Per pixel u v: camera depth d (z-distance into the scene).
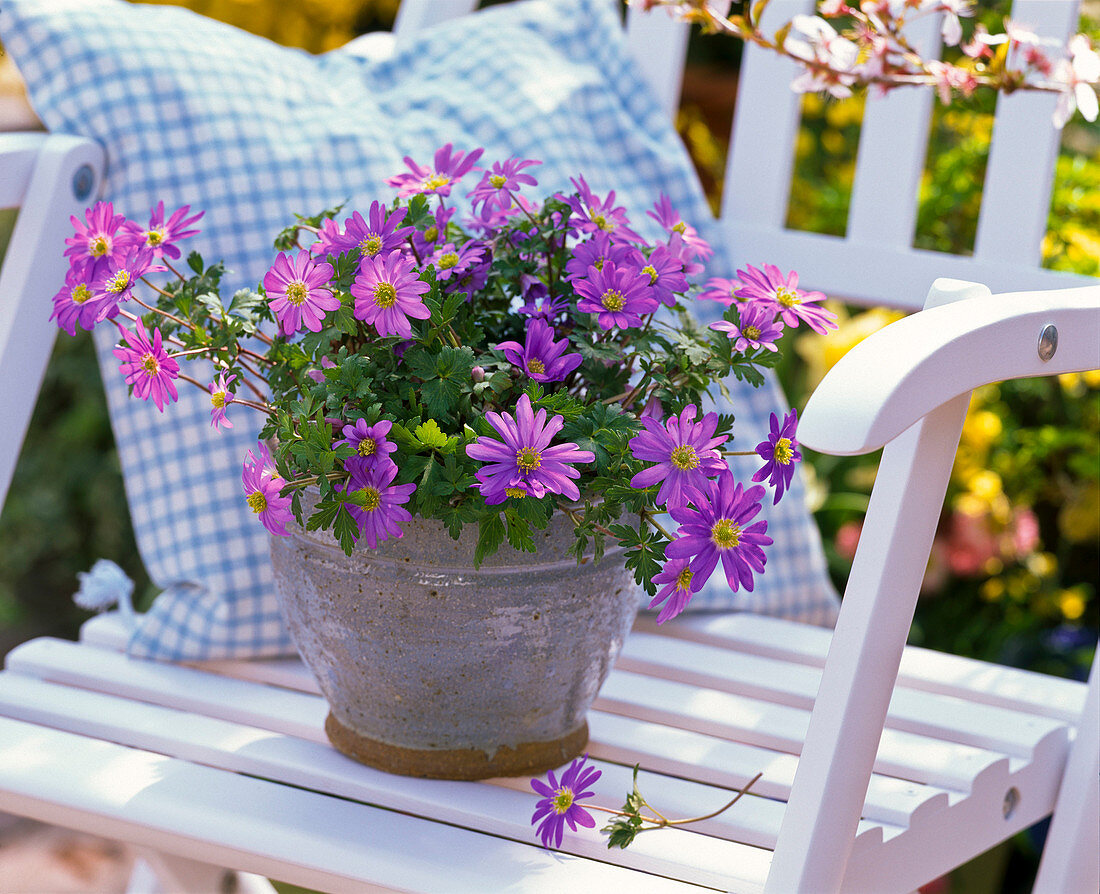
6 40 2.25
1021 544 2.86
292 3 3.80
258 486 1.93
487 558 1.96
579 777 1.97
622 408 1.96
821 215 2.97
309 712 2.11
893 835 2.00
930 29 2.33
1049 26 2.29
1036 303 1.93
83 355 3.65
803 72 2.30
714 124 3.82
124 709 2.12
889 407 1.84
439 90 2.35
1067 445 2.87
